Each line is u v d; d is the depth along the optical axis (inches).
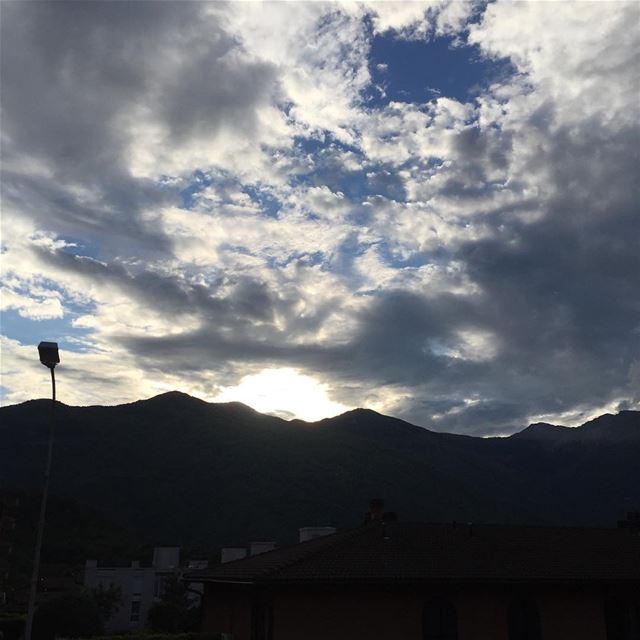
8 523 1761.8
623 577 802.2
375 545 824.9
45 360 717.9
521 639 768.3
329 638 703.7
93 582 2598.4
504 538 919.7
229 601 917.8
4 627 1243.8
